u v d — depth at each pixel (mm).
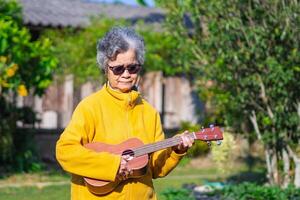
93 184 4250
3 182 12883
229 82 10688
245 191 9633
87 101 4406
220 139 4508
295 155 10711
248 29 10180
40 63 12898
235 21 10211
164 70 15758
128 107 4418
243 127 11766
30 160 14398
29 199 10828
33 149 14781
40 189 11977
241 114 11250
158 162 4520
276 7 9969
